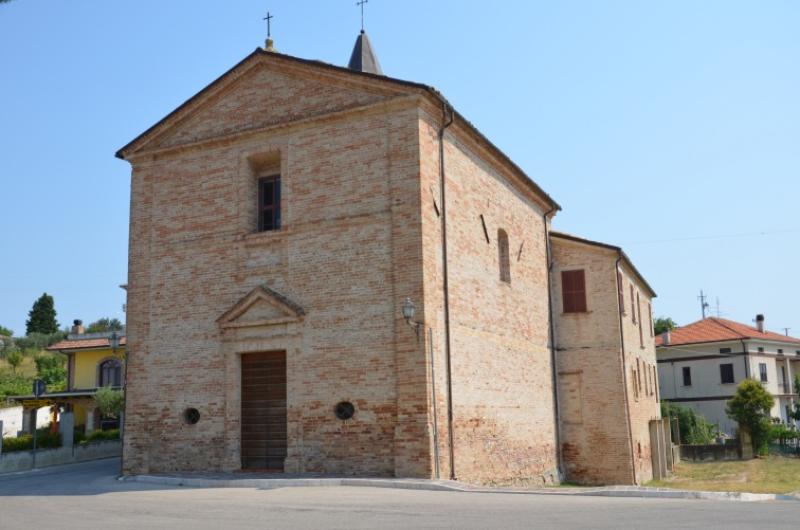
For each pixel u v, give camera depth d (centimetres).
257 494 1506
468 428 1991
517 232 2594
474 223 2198
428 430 1744
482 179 2298
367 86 1959
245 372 2019
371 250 1886
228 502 1387
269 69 2111
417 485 1582
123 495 1575
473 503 1340
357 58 2867
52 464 2789
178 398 2056
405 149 1891
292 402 1903
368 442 1805
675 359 5944
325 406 1866
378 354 1831
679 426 4909
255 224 2103
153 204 2202
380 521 1118
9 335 9825
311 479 1670
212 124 2164
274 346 1955
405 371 1788
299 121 2017
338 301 1900
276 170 2128
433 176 1938
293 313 1927
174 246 2145
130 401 2108
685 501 1420
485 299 2225
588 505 1319
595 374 2831
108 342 4659
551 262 2947
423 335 1789
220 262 2075
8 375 6900
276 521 1133
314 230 1959
